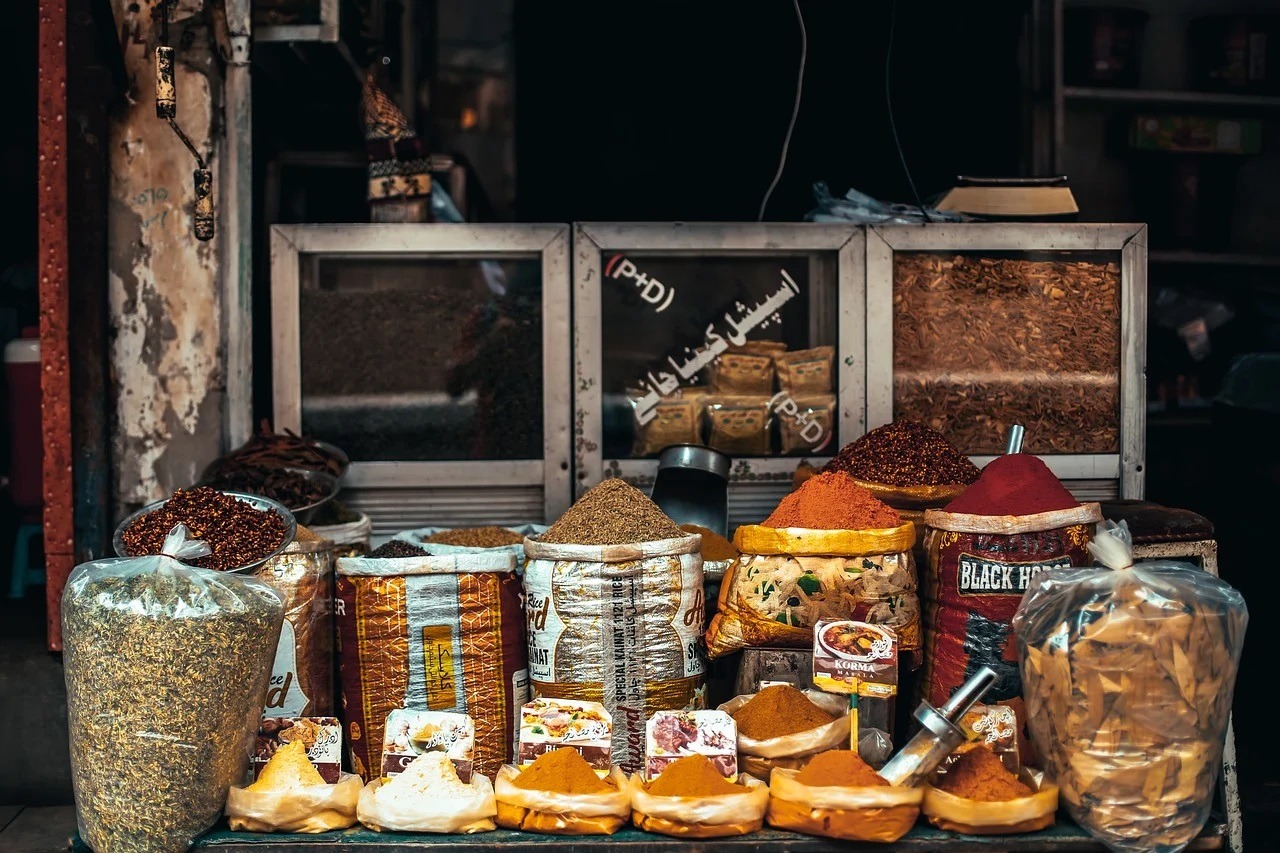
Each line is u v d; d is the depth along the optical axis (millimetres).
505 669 2770
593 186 5621
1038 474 2750
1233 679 2457
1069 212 3725
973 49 4781
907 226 3566
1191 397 4488
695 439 3574
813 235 3555
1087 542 2695
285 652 2730
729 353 3578
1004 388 3609
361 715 2750
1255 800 3361
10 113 4414
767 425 3580
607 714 2586
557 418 3539
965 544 2709
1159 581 2434
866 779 2387
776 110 5379
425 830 2438
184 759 2348
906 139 4879
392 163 3631
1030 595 2533
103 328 3303
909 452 3082
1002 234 3584
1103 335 3625
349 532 3137
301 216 4086
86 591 2381
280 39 3510
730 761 2512
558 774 2451
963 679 2699
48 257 3184
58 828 3090
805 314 3600
